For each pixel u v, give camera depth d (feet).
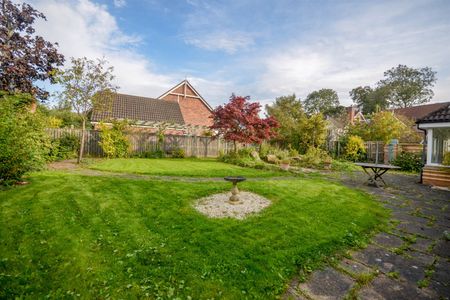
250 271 9.96
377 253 12.42
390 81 164.96
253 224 14.64
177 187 22.31
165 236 12.78
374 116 69.51
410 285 9.70
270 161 51.34
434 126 32.45
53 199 17.17
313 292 9.12
